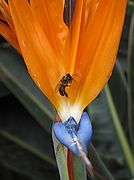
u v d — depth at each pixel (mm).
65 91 319
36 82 321
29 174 765
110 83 685
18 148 770
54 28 323
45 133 776
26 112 790
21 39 316
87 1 320
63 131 302
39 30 319
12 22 334
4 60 729
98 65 322
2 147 773
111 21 318
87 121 312
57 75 322
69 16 329
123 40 747
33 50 318
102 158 693
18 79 715
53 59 321
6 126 787
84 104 322
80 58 322
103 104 690
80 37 321
